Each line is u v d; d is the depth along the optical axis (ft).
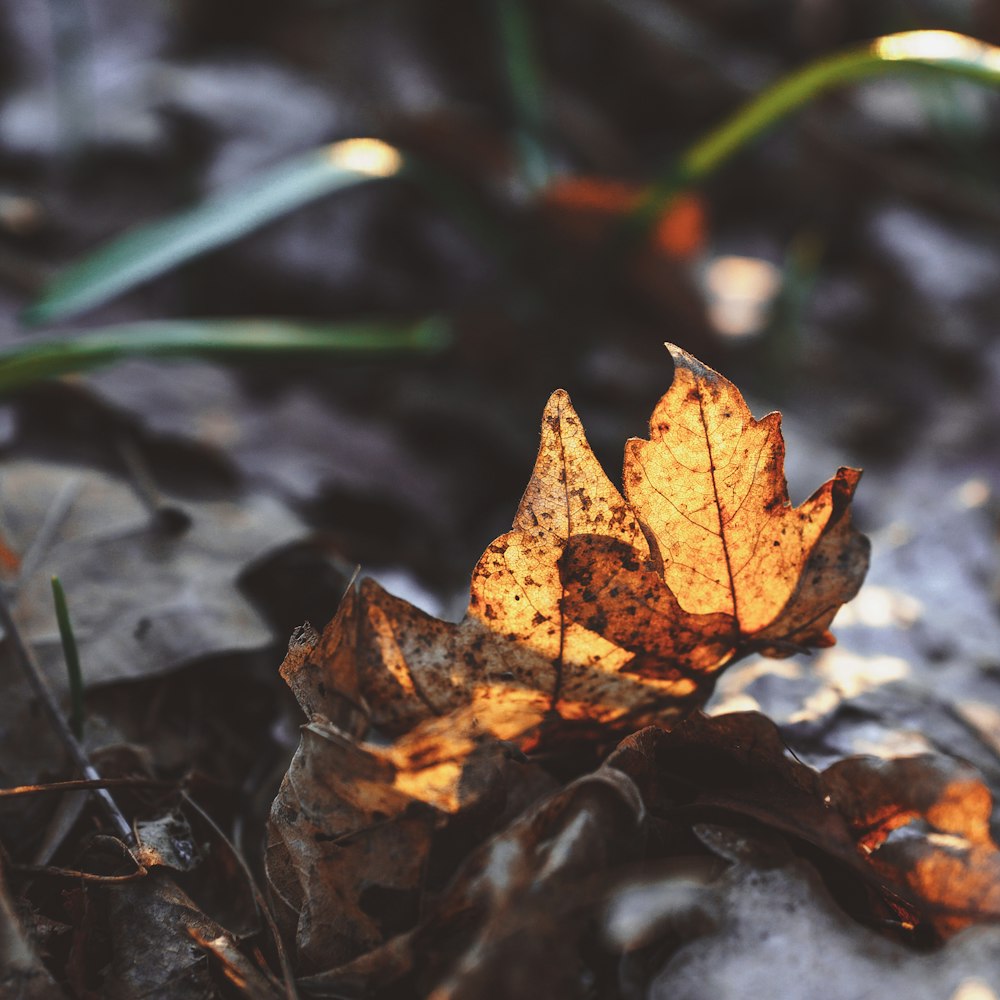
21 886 1.17
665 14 3.34
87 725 1.28
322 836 1.14
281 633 1.38
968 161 3.21
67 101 2.70
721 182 3.25
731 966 1.10
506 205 2.39
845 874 1.15
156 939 1.16
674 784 1.18
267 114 2.85
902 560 1.63
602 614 1.17
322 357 1.84
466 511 2.02
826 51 3.51
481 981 1.09
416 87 3.15
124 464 1.51
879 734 1.29
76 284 1.71
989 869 1.13
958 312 2.79
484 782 1.14
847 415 2.43
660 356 2.51
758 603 1.19
